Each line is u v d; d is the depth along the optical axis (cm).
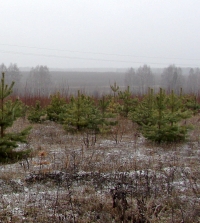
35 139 1140
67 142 1102
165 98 1219
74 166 741
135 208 528
